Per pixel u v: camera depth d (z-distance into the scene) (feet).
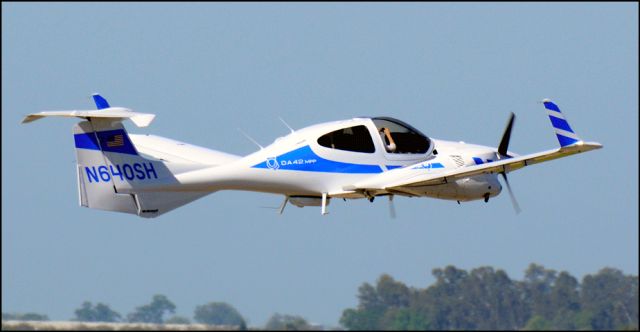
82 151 274.16
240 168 282.15
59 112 268.00
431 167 289.94
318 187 286.25
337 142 286.46
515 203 290.56
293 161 283.59
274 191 287.69
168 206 282.97
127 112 272.72
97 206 276.41
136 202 279.28
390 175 286.66
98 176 274.98
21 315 629.51
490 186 296.71
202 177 279.49
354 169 286.87
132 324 571.28
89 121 272.92
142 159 276.00
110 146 274.36
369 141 288.71
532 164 289.53
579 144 268.41
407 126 295.07
